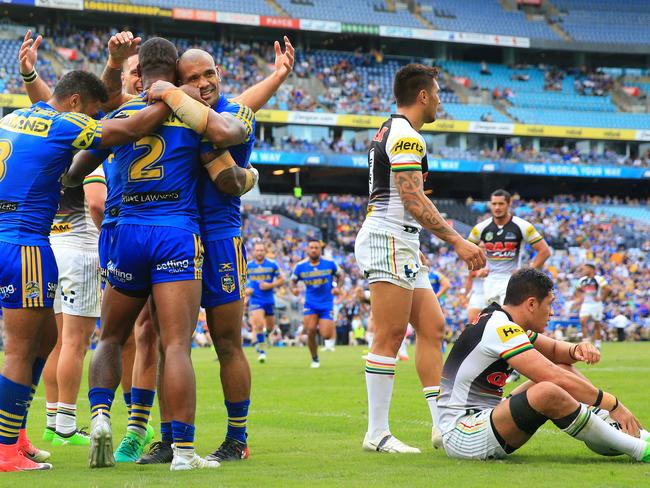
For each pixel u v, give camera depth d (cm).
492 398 552
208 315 563
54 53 4331
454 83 5131
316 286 1688
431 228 583
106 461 526
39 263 531
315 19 4784
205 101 547
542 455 558
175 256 520
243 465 528
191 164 533
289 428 760
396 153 592
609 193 5491
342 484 441
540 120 4997
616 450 525
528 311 568
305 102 4641
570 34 5391
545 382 514
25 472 506
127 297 538
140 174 527
